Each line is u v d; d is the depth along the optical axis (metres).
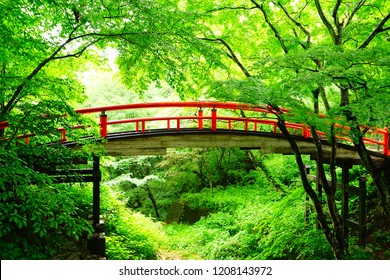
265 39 10.93
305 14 10.41
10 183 5.41
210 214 18.44
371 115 6.68
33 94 7.09
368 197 12.84
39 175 5.55
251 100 7.45
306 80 6.60
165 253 14.21
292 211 13.39
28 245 7.33
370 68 7.72
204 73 9.05
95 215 9.09
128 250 10.59
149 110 22.66
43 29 8.51
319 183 12.67
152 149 10.12
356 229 10.70
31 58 8.11
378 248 10.37
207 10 9.88
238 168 21.33
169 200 21.19
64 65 9.52
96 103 21.64
